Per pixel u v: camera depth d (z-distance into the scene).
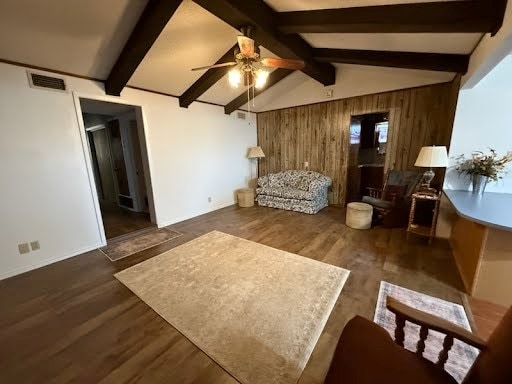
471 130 2.95
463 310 1.93
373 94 4.42
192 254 3.02
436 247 3.08
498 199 2.57
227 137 5.39
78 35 2.44
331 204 5.31
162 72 3.44
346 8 2.33
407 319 1.08
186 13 2.47
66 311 2.04
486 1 1.83
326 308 1.97
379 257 2.83
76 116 3.04
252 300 2.09
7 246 2.61
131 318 1.93
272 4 2.51
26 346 1.69
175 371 1.46
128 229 4.06
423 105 3.98
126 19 2.39
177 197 4.41
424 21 2.05
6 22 2.10
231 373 1.44
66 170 3.00
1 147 2.52
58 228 2.98
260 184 5.61
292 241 3.35
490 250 1.97
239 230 3.86
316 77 4.34
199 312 1.96
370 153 6.31
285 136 5.77
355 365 0.99
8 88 2.51
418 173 3.90
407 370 0.97
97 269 2.74
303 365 1.48
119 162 5.44
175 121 4.24
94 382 1.41
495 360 0.85
